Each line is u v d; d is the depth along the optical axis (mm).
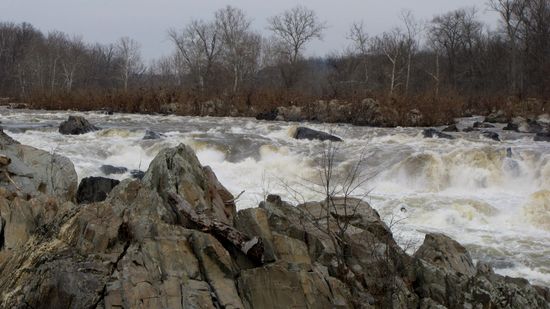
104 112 35125
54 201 7004
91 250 5824
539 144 20531
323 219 7551
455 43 65062
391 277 6555
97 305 5344
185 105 35719
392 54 56750
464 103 36188
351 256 6918
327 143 19844
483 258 9953
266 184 15156
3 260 6152
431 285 6742
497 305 6535
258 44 62500
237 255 6242
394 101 31875
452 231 11633
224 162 17438
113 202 6582
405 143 19969
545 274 9234
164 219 6438
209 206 7094
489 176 15750
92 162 15695
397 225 11789
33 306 5414
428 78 61344
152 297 5406
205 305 5449
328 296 5938
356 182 15797
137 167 15680
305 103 33344
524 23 55094
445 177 15844
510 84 53688
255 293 5797
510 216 12648
